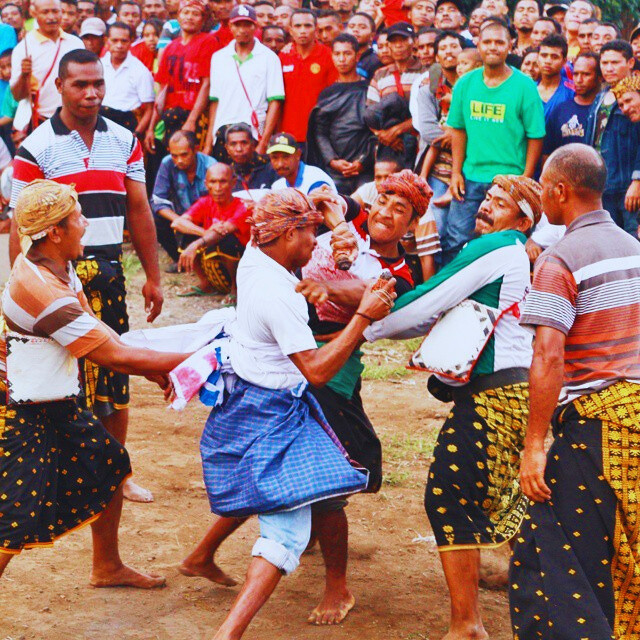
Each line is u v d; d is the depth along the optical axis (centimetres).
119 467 701
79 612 713
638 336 599
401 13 1898
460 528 671
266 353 631
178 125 1827
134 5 2084
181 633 689
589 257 595
